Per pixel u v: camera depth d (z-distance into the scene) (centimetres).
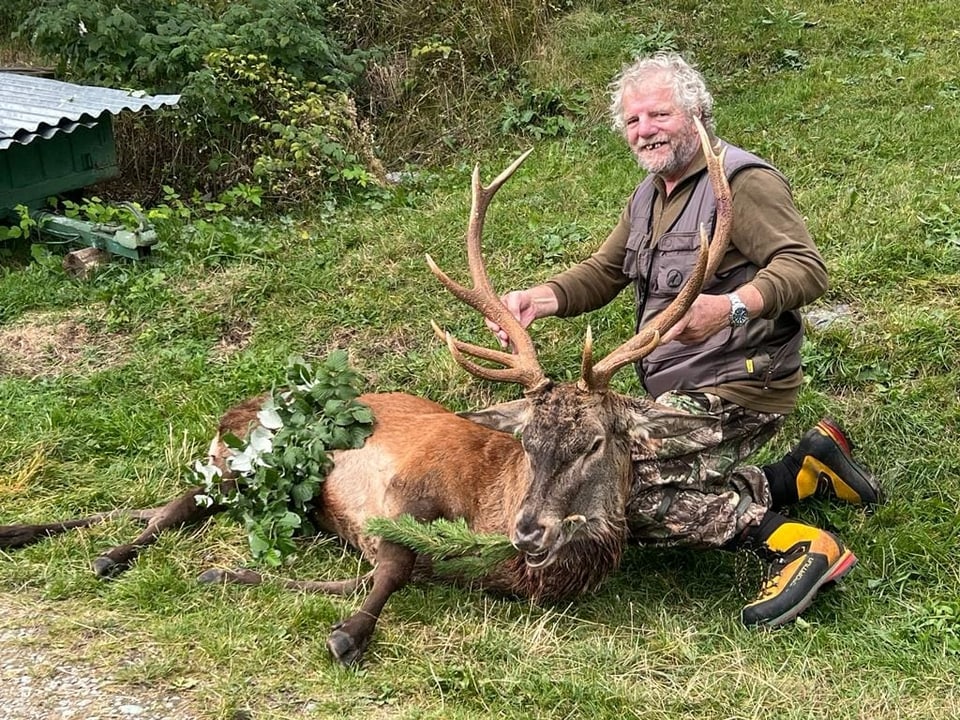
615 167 444
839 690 193
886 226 353
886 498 255
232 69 488
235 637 204
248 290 359
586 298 250
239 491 243
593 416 203
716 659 200
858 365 294
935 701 190
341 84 535
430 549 210
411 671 196
